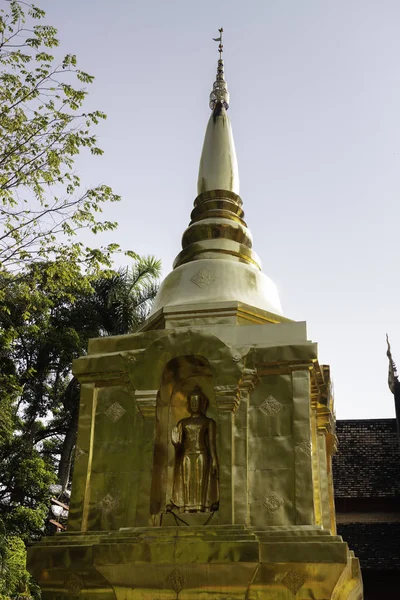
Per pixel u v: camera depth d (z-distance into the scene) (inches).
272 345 430.9
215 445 427.5
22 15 681.6
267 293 516.1
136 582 374.3
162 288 526.6
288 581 360.8
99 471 430.9
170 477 429.1
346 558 354.6
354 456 1272.1
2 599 829.8
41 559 394.0
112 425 443.2
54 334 1255.5
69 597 395.5
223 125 625.9
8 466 1086.4
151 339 457.1
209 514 406.9
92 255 720.3
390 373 1376.7
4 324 1061.8
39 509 1066.1
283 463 404.2
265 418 418.0
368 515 1179.9
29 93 692.7
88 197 709.9
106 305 1285.7
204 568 362.3
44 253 705.6
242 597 362.3
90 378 457.4
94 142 716.0
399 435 1277.1
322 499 488.4
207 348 425.1
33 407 1331.2
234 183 594.9
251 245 567.8
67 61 699.4
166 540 367.6
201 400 443.5
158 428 434.6
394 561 1062.4
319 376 466.6
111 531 407.2
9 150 686.5
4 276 708.7
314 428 491.8
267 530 381.7
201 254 534.3
